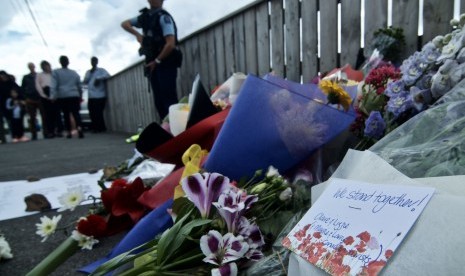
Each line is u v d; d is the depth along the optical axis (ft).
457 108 1.76
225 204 1.72
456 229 1.06
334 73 4.54
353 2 5.78
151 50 9.86
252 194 2.03
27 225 3.92
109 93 21.75
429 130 1.79
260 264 1.60
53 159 10.11
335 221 1.43
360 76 4.59
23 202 4.79
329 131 2.39
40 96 22.00
